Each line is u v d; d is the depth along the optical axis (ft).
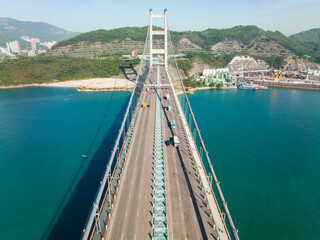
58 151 340.59
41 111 540.93
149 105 399.85
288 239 194.08
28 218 215.72
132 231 148.25
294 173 286.05
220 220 159.22
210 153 331.36
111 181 192.13
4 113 526.16
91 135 397.80
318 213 222.48
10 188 257.34
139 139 276.62
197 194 184.14
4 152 338.54
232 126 445.78
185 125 318.65
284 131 424.87
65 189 256.32
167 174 209.26
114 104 599.16
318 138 393.50
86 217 217.77
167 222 155.33
